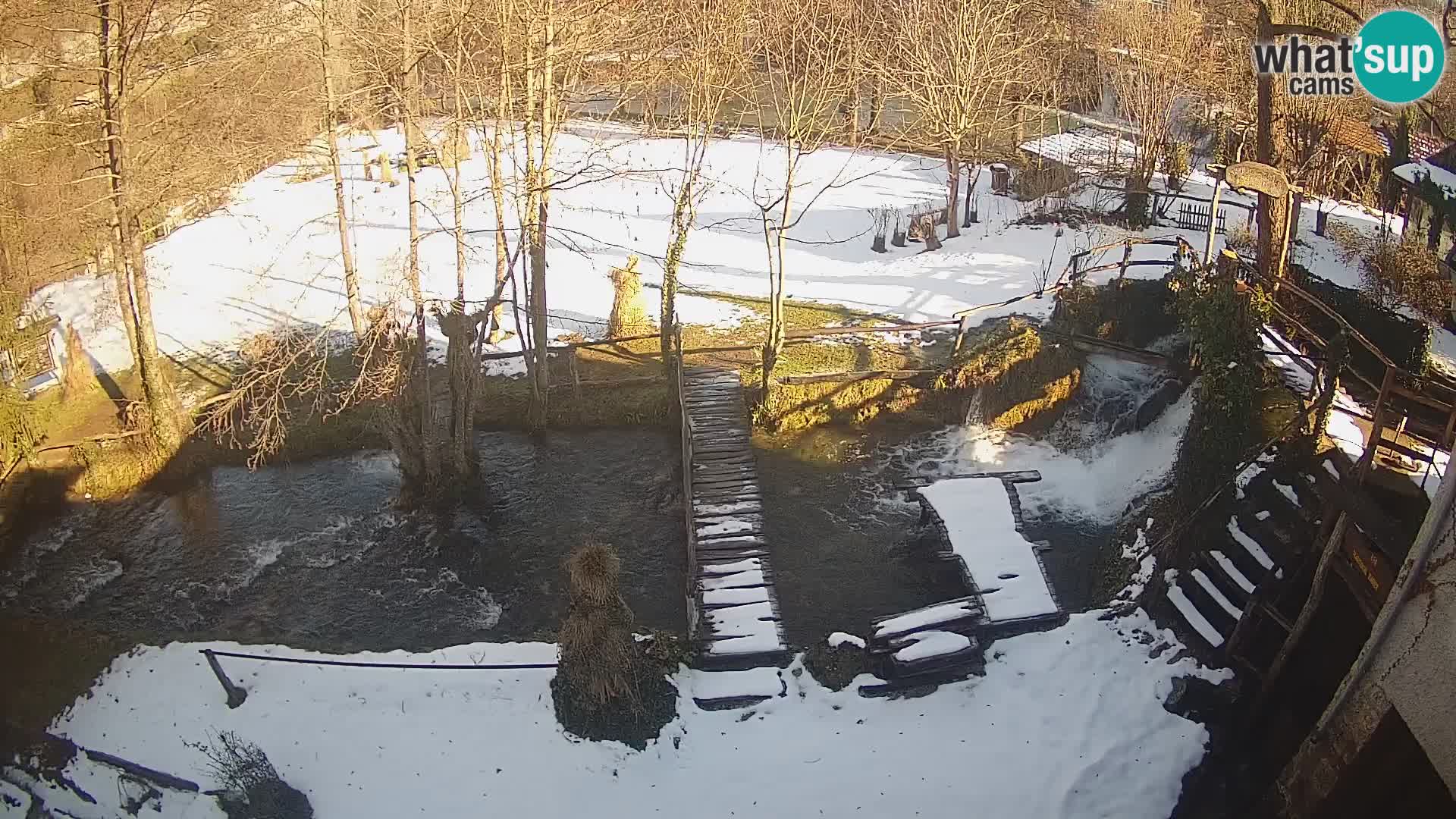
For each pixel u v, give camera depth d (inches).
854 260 1021.2
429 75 1087.6
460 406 668.7
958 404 735.1
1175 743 455.5
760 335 859.4
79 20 757.3
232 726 482.9
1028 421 724.7
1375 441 441.7
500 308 900.6
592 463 721.0
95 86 754.2
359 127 975.6
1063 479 669.3
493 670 507.2
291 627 579.8
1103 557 587.5
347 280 800.3
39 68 765.3
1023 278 940.0
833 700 487.5
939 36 1198.9
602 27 943.7
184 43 850.8
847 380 740.0
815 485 677.9
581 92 1090.7
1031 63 1293.1
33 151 812.6
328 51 892.6
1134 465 658.2
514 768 452.8
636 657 466.3
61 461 705.0
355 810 437.4
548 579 611.5
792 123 780.0
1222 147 1244.5
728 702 483.5
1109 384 721.0
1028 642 512.4
